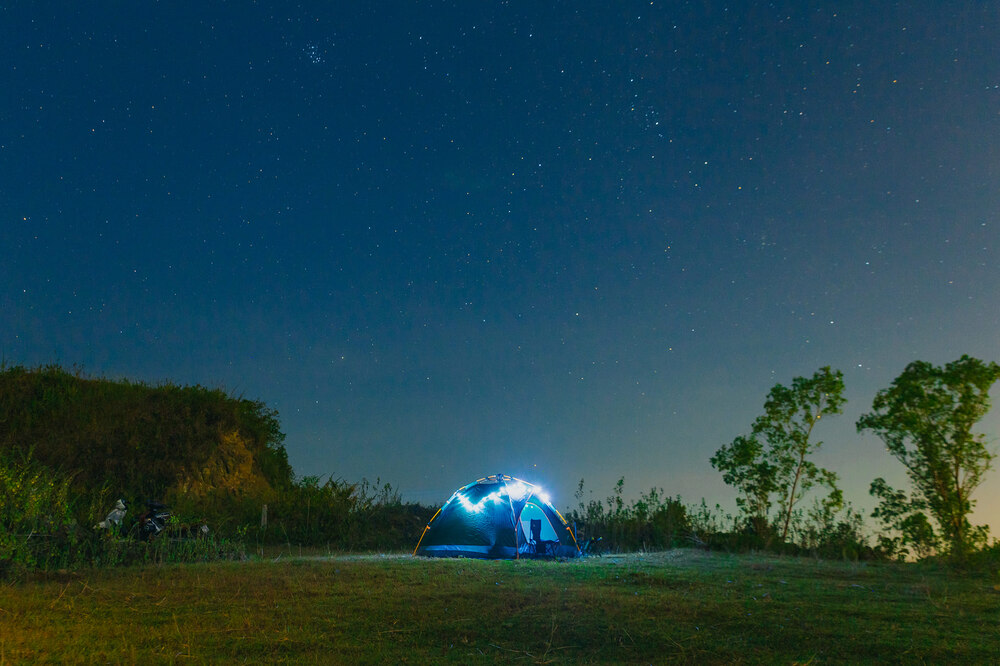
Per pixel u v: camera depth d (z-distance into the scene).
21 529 10.96
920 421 14.53
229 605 7.89
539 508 14.93
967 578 11.13
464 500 14.84
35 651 5.60
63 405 21.06
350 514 19.31
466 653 6.24
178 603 7.95
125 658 5.65
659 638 6.75
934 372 14.66
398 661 5.92
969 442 14.27
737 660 6.09
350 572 10.58
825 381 17.09
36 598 7.74
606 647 6.52
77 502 14.89
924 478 14.70
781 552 15.45
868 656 6.21
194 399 22.53
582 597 8.67
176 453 19.84
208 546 13.29
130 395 22.55
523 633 6.98
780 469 17.22
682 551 15.79
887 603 8.56
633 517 18.62
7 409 20.38
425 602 8.28
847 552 14.70
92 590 8.52
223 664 5.64
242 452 21.72
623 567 12.12
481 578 10.33
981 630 7.11
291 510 18.91
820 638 6.73
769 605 8.29
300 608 7.79
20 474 12.34
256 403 24.52
